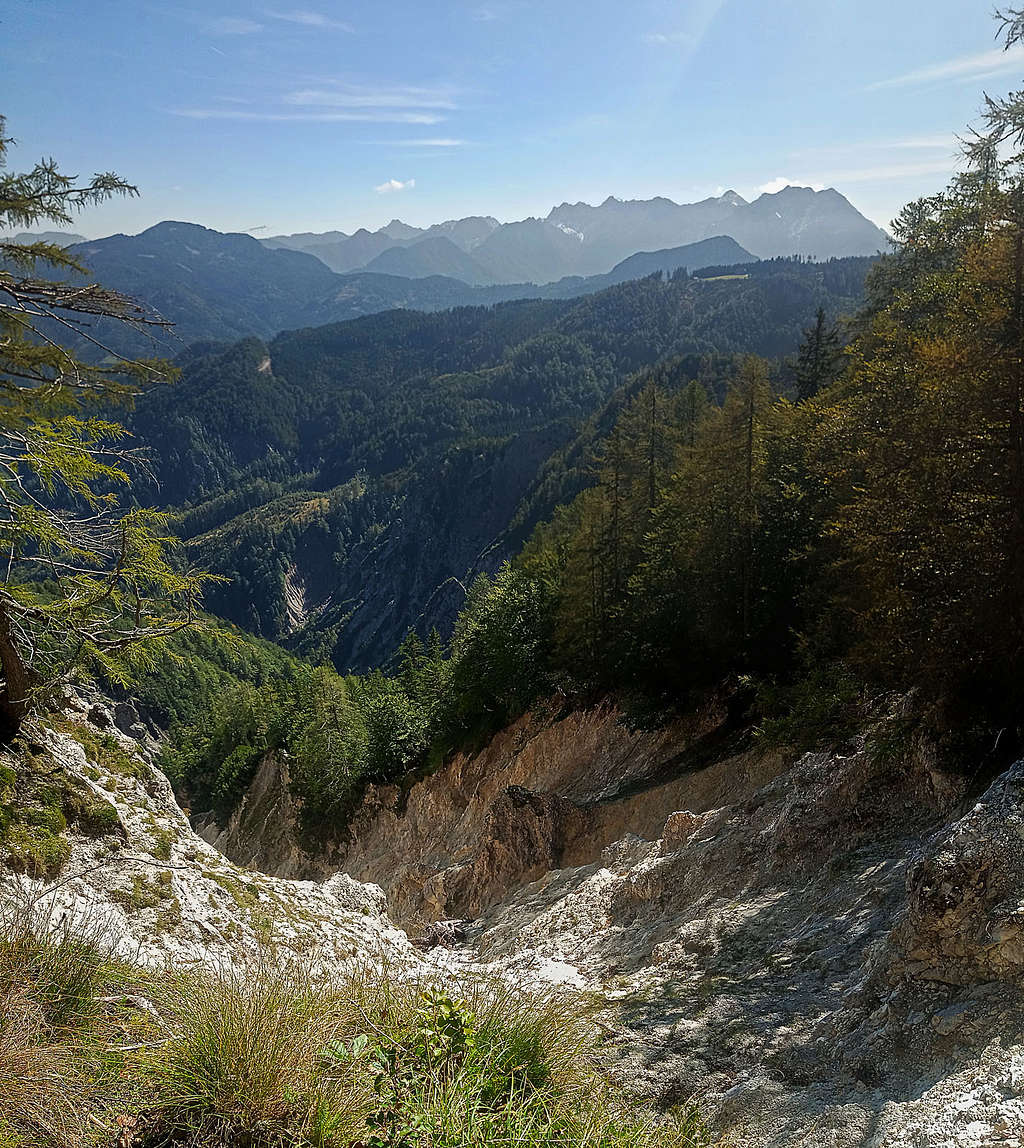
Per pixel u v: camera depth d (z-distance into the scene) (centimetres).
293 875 5278
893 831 1088
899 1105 464
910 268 2717
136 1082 459
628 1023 770
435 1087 442
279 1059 465
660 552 3039
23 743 1177
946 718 1155
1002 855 578
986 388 1135
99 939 643
